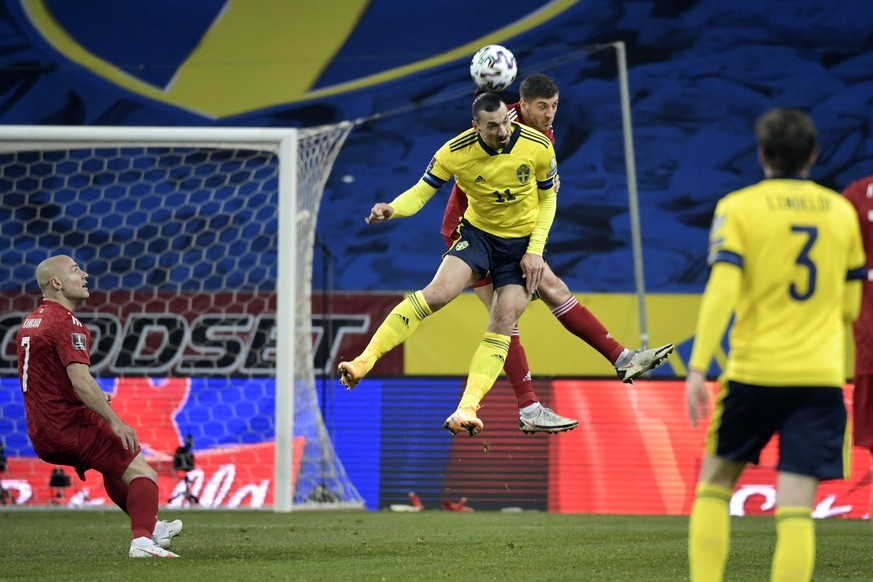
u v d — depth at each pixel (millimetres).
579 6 66062
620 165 63188
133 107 66750
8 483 43906
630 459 43875
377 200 63875
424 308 18938
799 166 11406
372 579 14656
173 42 68000
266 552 19172
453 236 20938
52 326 17984
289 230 34344
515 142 18531
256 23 68188
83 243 59875
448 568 16250
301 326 38250
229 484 44500
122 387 45844
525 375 21125
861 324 16141
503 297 19594
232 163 61406
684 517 36219
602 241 61938
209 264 59406
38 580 14758
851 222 11438
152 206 60688
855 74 63625
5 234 60250
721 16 64812
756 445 11477
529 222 19391
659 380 44781
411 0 67750
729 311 10859
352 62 67000
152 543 18188
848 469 11266
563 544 21406
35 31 67500
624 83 58625
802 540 10859
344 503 41219
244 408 46031
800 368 10922
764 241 11039
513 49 66000
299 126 66312
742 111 63562
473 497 45594
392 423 47812
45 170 61250
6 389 45438
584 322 21047
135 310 54156
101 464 18281
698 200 62375
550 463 44844
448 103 65625
